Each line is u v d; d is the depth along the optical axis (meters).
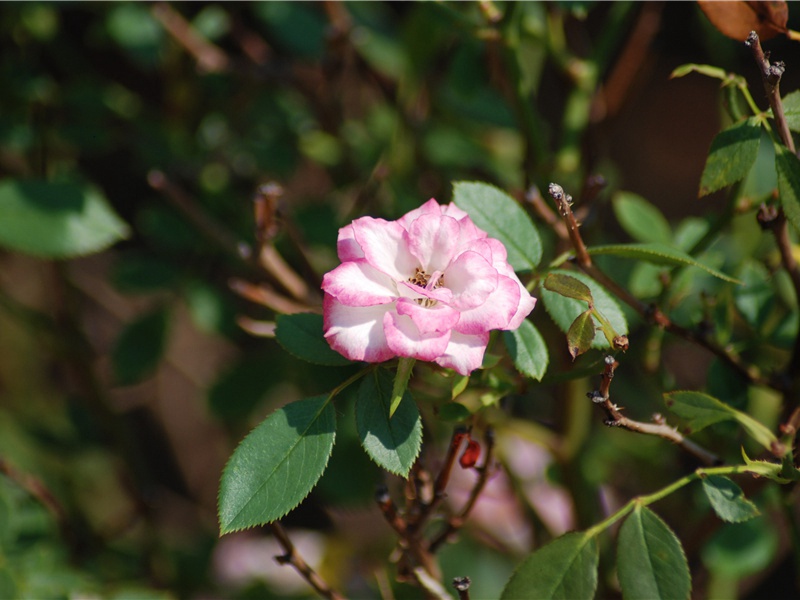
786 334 0.51
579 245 0.46
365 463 0.58
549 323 0.57
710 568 0.55
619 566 0.44
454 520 0.49
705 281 0.57
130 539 0.67
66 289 0.65
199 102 0.66
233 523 0.43
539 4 0.58
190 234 0.60
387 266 0.44
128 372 0.60
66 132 0.62
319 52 0.64
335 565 0.63
